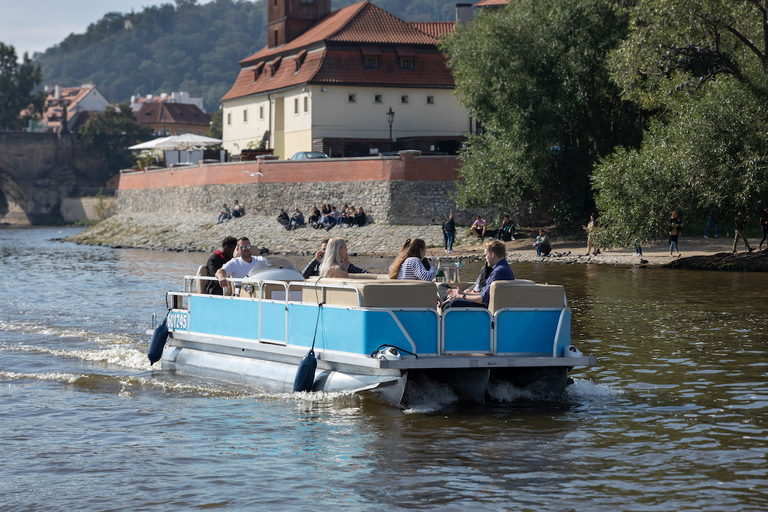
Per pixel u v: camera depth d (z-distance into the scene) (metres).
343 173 124.94
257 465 21.09
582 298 54.66
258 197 136.12
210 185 147.25
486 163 104.56
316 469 20.69
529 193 105.75
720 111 67.94
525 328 26.80
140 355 36.47
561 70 98.31
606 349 36.62
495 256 28.12
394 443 22.77
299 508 18.12
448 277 30.53
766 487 19.11
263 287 30.11
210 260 33.75
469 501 18.41
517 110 98.81
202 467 21.00
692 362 33.66
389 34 159.75
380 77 154.88
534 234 107.69
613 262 82.12
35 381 31.66
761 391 28.55
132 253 122.62
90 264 97.69
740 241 89.69
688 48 72.88
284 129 165.12
